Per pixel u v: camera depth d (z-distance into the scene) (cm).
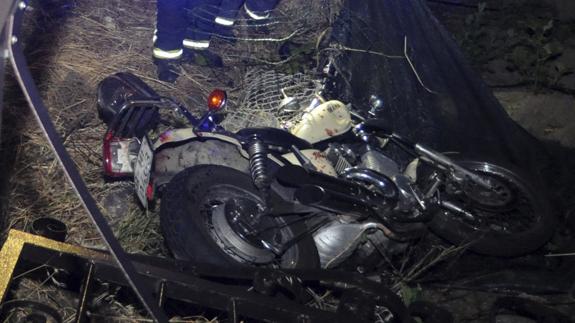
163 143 355
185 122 466
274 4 568
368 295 296
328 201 361
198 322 335
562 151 571
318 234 382
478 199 429
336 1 595
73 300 332
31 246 252
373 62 550
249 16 588
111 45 542
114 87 384
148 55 546
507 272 441
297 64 546
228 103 497
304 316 266
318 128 389
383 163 402
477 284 432
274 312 265
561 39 688
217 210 349
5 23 135
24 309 309
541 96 595
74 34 536
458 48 588
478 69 636
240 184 359
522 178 431
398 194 380
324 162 374
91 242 372
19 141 411
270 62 556
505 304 366
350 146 409
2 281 242
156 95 383
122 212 397
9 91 438
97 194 402
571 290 435
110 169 353
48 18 538
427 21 596
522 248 439
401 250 400
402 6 599
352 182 368
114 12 580
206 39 539
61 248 254
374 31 573
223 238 345
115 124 356
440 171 423
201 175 352
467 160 438
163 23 490
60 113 452
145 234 384
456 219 441
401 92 545
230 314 256
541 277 440
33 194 383
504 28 699
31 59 493
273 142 362
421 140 533
